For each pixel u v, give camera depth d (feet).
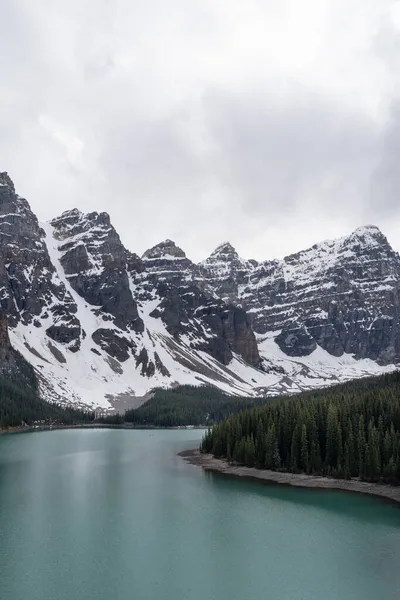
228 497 317.42
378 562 205.87
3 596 174.40
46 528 245.04
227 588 181.78
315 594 177.58
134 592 178.29
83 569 197.26
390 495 323.57
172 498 312.09
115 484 352.08
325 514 277.64
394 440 372.38
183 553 214.69
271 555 213.25
